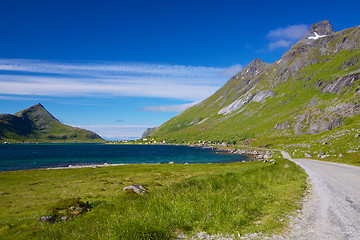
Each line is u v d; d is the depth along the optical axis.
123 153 169.88
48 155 145.75
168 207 10.55
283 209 11.05
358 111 151.00
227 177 22.00
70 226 11.70
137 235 7.34
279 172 26.52
